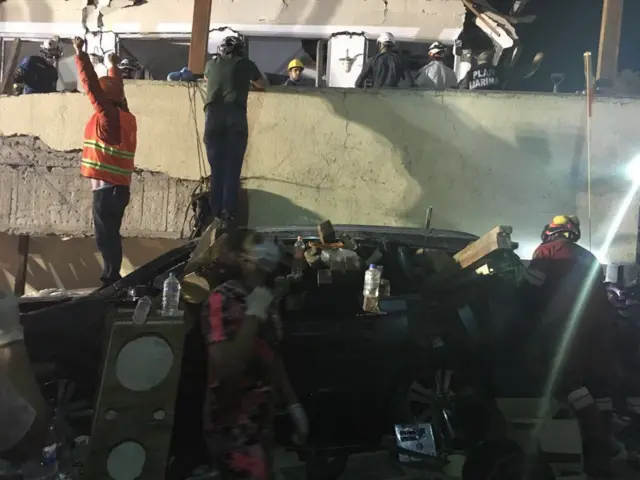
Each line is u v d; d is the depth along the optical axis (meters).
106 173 5.14
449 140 6.22
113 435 2.65
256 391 2.89
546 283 3.53
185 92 6.33
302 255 3.63
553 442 3.27
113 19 8.45
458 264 3.59
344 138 6.28
